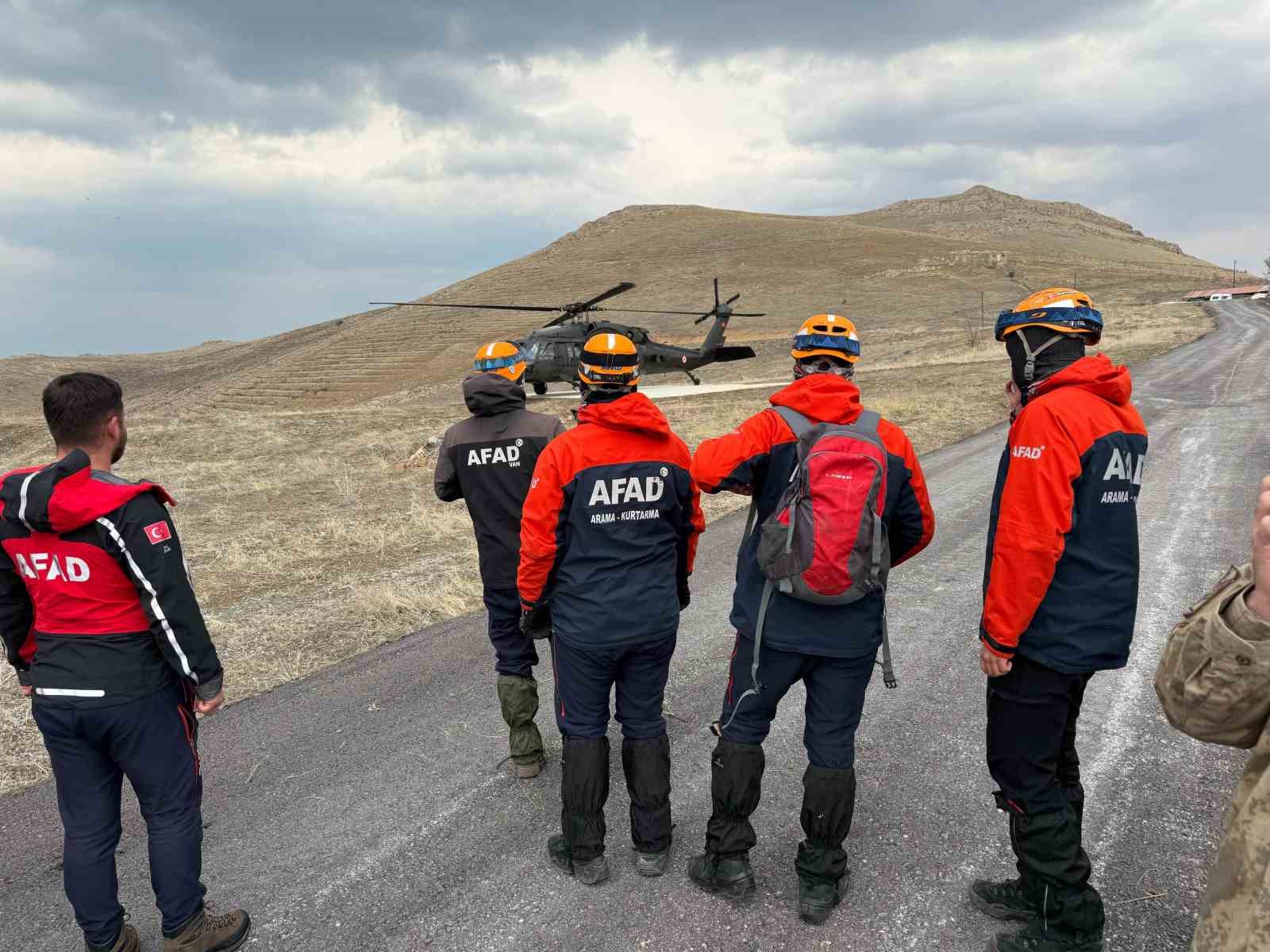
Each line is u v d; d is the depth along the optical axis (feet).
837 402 8.41
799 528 7.81
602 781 9.35
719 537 26.05
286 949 8.55
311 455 51.08
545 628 10.25
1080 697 8.41
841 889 9.18
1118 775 11.39
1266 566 4.31
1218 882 4.43
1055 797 7.84
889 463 8.29
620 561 9.21
